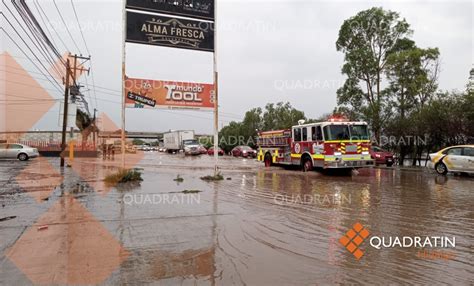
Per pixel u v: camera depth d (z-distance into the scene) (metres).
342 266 4.57
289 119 47.62
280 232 6.20
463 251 5.16
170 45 14.25
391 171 20.00
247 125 54.66
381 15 28.62
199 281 4.08
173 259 4.80
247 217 7.38
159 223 6.82
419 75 27.02
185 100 14.62
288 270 4.42
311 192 10.97
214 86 15.05
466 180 14.55
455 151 16.64
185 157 39.50
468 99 20.83
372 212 7.84
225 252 5.11
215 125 15.05
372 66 28.66
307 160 17.91
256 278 4.16
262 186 12.43
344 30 30.06
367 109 28.33
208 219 7.19
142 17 13.84
